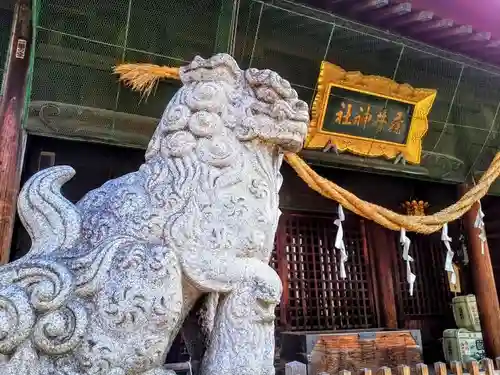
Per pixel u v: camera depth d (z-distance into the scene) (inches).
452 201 299.0
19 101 155.4
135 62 169.2
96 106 168.6
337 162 217.5
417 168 236.7
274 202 82.0
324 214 282.7
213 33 174.1
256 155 81.9
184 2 164.2
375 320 280.2
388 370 153.3
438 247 319.3
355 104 209.6
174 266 67.1
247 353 66.8
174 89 178.4
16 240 175.8
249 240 74.4
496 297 239.1
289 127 81.5
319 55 196.1
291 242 268.8
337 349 215.8
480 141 247.3
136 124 174.2
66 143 215.0
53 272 61.4
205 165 76.6
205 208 73.4
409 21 194.5
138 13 162.1
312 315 261.9
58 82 161.8
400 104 218.1
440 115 234.4
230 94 83.5
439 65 218.8
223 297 71.7
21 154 153.3
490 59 227.0
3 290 59.1
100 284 62.6
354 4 184.9
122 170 230.7
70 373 58.4
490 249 304.8
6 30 169.8
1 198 144.7
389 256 294.7
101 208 73.7
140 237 69.9
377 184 300.5
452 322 303.0
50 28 154.7
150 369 63.6
